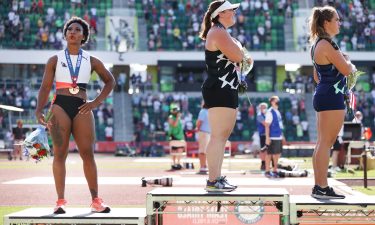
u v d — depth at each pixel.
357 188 32.41
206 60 18.23
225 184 17.69
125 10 100.69
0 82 94.25
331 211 17.72
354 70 18.22
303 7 105.50
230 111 18.00
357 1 105.38
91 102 17.78
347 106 18.53
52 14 101.62
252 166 55.88
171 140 50.56
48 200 28.39
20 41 98.38
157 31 101.38
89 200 27.94
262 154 47.22
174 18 103.94
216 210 18.81
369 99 96.88
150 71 102.50
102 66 18.23
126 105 97.06
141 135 92.38
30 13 101.94
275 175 40.91
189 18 104.00
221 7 18.17
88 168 17.94
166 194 16.89
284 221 16.98
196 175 43.25
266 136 40.59
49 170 51.22
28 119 91.75
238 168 52.50
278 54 98.81
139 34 101.19
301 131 92.88
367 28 101.50
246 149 86.56
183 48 100.69
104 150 91.94
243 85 18.28
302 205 16.75
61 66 17.72
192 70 100.12
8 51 96.56
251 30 101.94
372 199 17.48
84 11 103.19
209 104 18.14
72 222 16.47
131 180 39.53
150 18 103.56
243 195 16.81
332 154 47.03
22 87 94.00
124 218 16.38
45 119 17.62
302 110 95.06
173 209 18.81
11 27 98.94
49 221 16.47
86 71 17.88
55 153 17.72
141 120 94.94
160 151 86.94
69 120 17.66
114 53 97.75
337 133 18.22
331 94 18.00
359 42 100.94
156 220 18.17
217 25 18.23
